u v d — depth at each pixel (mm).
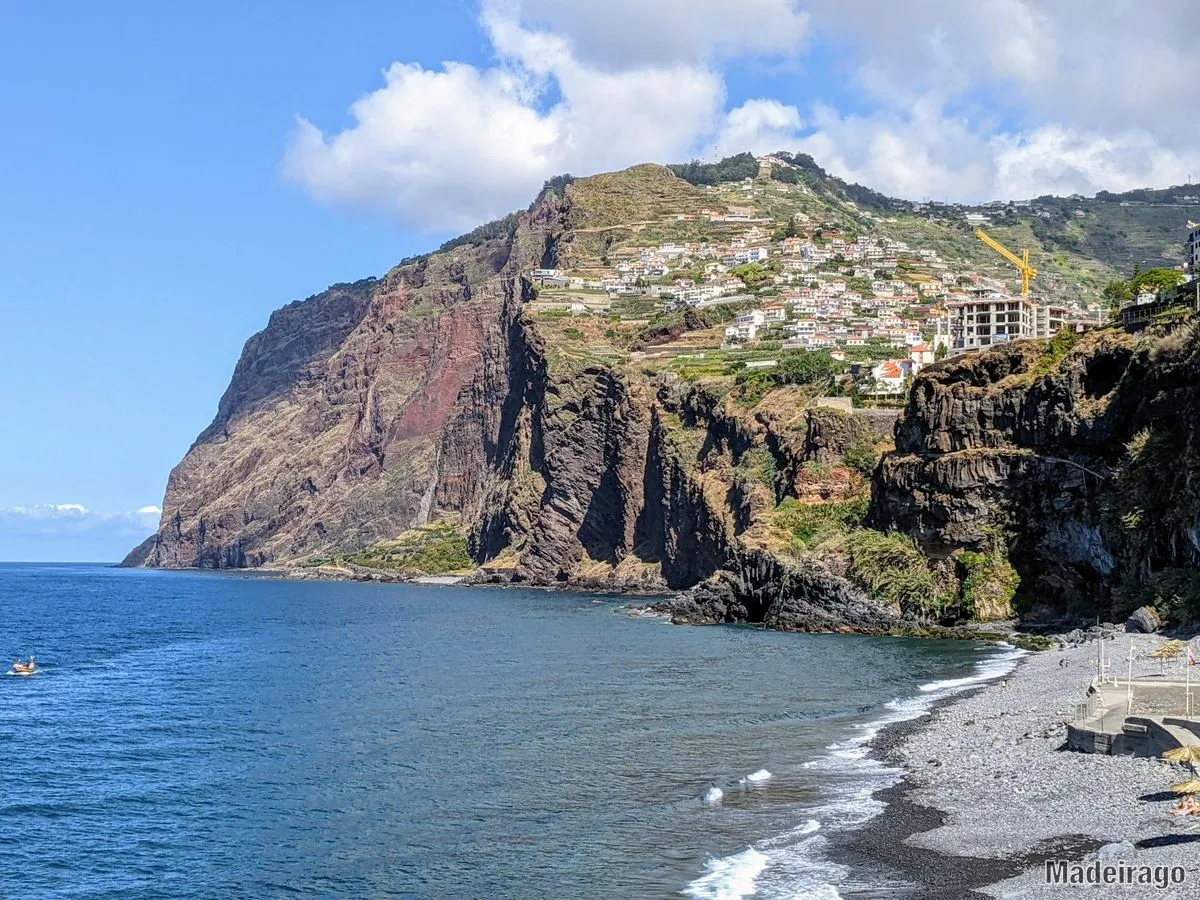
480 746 70562
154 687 105062
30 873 48406
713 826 49594
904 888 39594
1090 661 89500
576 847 48188
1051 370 136750
